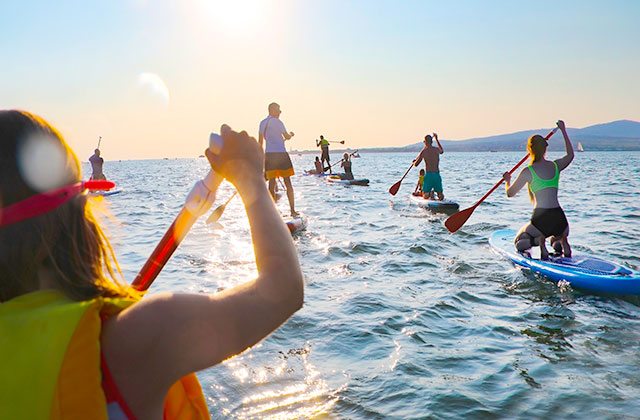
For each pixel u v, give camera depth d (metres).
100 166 16.42
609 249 7.71
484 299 5.22
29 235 0.74
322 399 3.18
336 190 18.83
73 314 0.71
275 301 0.79
